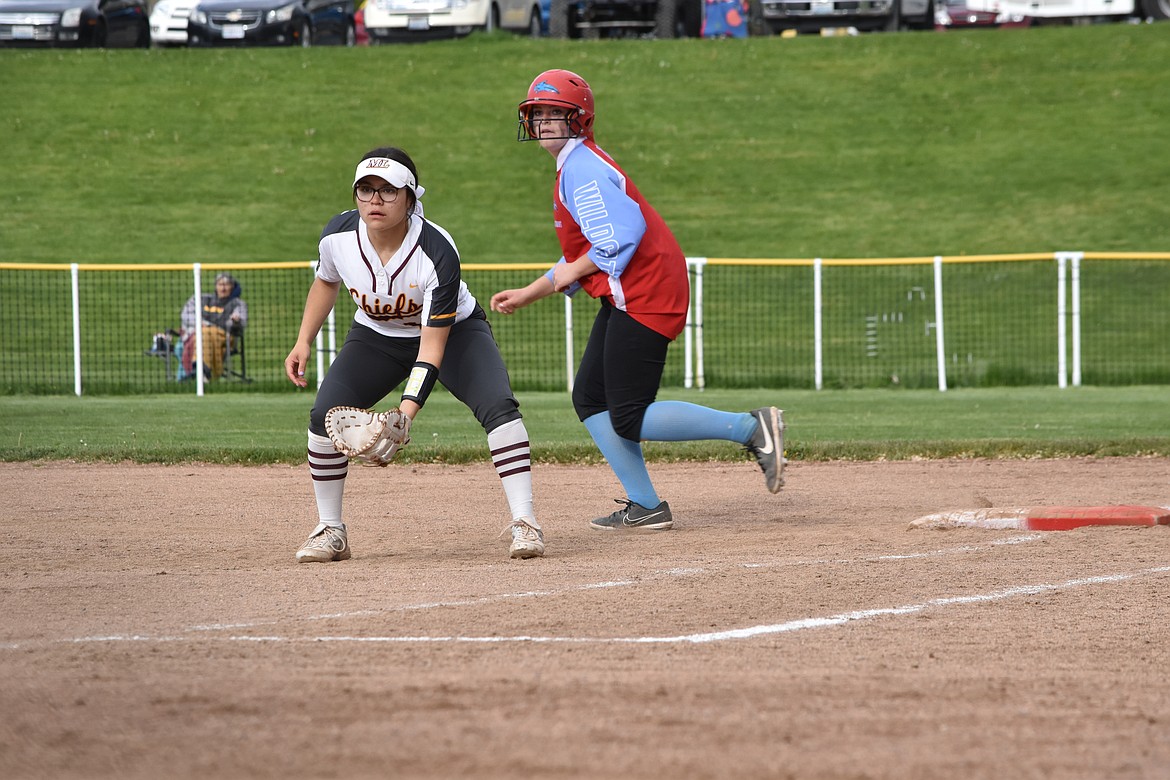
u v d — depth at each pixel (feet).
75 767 33.96
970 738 36.52
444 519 85.61
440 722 37.35
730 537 75.77
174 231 287.48
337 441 62.44
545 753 34.65
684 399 179.63
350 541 77.10
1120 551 68.18
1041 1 363.56
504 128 331.57
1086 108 329.93
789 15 361.10
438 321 65.21
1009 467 108.78
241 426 141.38
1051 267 264.11
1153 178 299.99
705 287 260.42
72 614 54.34
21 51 359.05
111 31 371.15
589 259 73.46
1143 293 250.78
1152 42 355.97
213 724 37.35
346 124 331.16
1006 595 57.57
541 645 47.85
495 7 374.02
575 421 146.82
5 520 84.79
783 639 49.21
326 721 37.52
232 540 77.00
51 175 309.01
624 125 330.75
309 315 69.56
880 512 86.94
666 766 33.76
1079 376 200.13
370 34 366.63
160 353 207.62
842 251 278.87
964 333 233.96
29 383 198.08
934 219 290.76
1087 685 42.63
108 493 96.99
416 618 52.90
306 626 51.42
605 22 368.89
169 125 329.93
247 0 364.17
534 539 68.49
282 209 298.35
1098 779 33.42
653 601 56.18
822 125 330.95
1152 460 111.75
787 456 114.42
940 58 355.15
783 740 35.99
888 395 185.68
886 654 46.88
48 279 262.47
